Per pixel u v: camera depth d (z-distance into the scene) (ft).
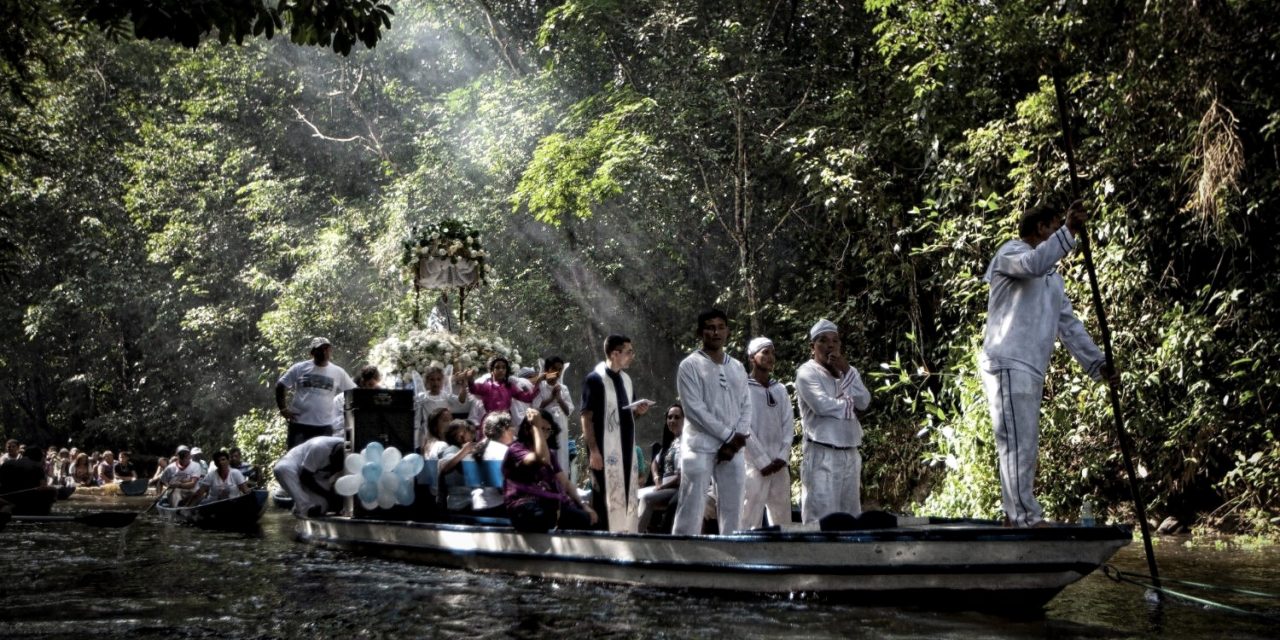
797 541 23.32
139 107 104.27
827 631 20.34
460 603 24.20
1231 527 38.24
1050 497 41.22
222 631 21.07
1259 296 39.06
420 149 84.33
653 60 61.31
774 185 62.13
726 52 59.26
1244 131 39.55
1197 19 37.17
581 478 61.11
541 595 25.23
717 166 60.90
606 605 23.61
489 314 71.05
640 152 59.26
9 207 92.22
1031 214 23.22
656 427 70.23
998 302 23.03
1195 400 39.32
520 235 72.02
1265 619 21.42
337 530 36.73
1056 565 21.74
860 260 56.18
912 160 53.78
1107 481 42.01
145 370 109.50
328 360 45.19
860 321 54.75
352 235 83.71
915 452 49.98
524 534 28.63
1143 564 29.99
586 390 27.84
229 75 95.04
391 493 34.99
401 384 40.01
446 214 73.26
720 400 25.26
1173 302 41.88
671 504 29.14
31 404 125.80
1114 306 42.09
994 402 22.86
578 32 65.41
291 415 44.73
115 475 91.09
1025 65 44.04
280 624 21.77
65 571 30.14
